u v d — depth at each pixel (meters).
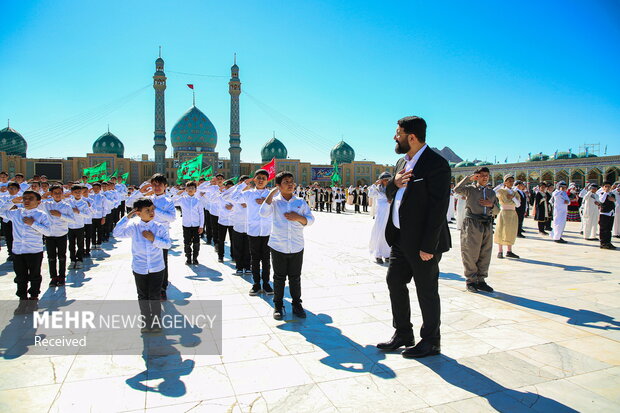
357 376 3.18
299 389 2.97
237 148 64.25
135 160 63.66
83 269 7.55
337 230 14.89
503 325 4.37
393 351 3.68
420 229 3.48
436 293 3.59
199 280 6.68
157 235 4.37
